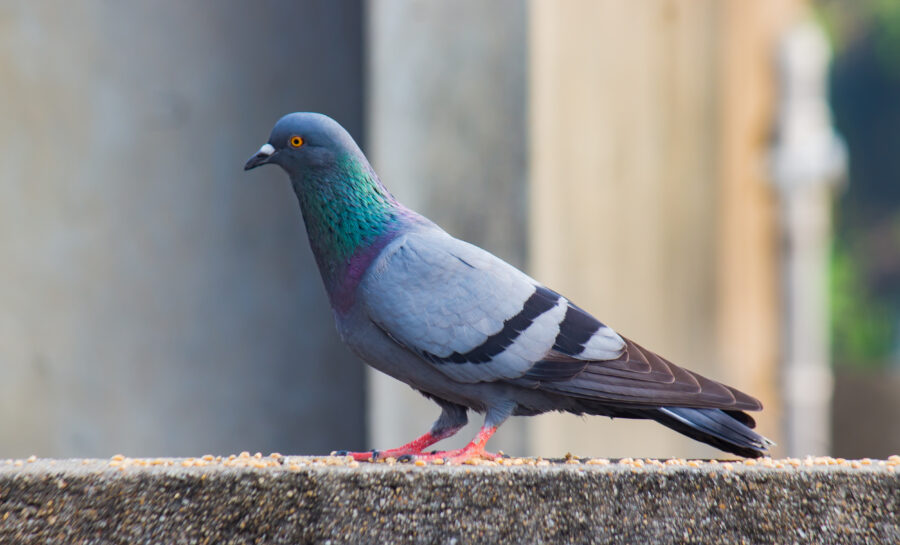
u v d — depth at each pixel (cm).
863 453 2359
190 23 1139
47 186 1157
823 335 2322
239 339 1151
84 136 1154
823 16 5394
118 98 1148
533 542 441
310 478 438
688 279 1511
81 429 1154
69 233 1156
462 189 969
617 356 563
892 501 444
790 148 1973
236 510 436
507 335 556
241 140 1139
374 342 581
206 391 1152
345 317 588
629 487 444
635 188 1273
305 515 438
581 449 1119
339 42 1125
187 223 1149
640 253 1288
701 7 1549
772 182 2012
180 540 433
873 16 5347
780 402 2062
